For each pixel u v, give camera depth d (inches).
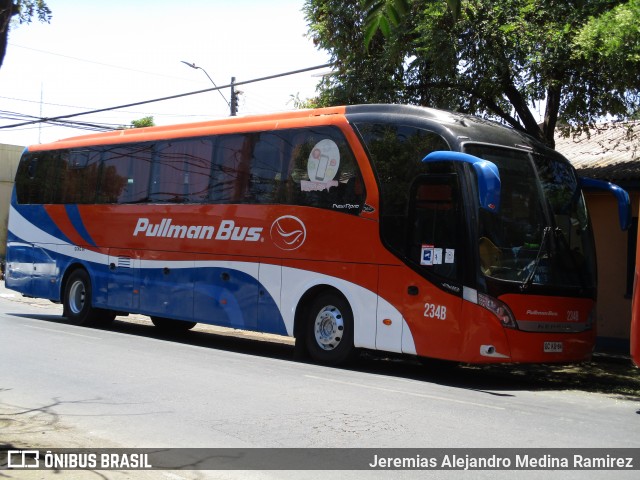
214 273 542.6
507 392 411.5
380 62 608.1
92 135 681.0
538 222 441.4
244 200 527.5
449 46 556.7
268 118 530.3
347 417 317.7
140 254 603.2
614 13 510.6
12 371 412.2
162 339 606.2
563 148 783.1
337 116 482.0
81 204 665.0
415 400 361.7
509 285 416.5
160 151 599.2
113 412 321.1
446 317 417.4
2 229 1510.8
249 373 426.6
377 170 454.9
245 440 279.1
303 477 237.3
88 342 542.3
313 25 652.1
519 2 570.9
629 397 417.7
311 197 486.6
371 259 451.2
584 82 590.2
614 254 647.1
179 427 297.3
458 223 416.5
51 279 692.1
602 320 650.2
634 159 686.5
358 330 454.3
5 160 1515.7
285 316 494.0
